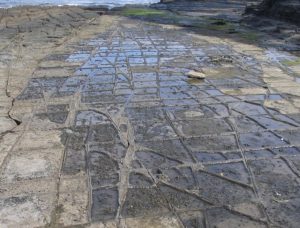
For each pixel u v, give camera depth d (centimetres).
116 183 407
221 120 568
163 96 663
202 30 1334
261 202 380
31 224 342
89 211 361
